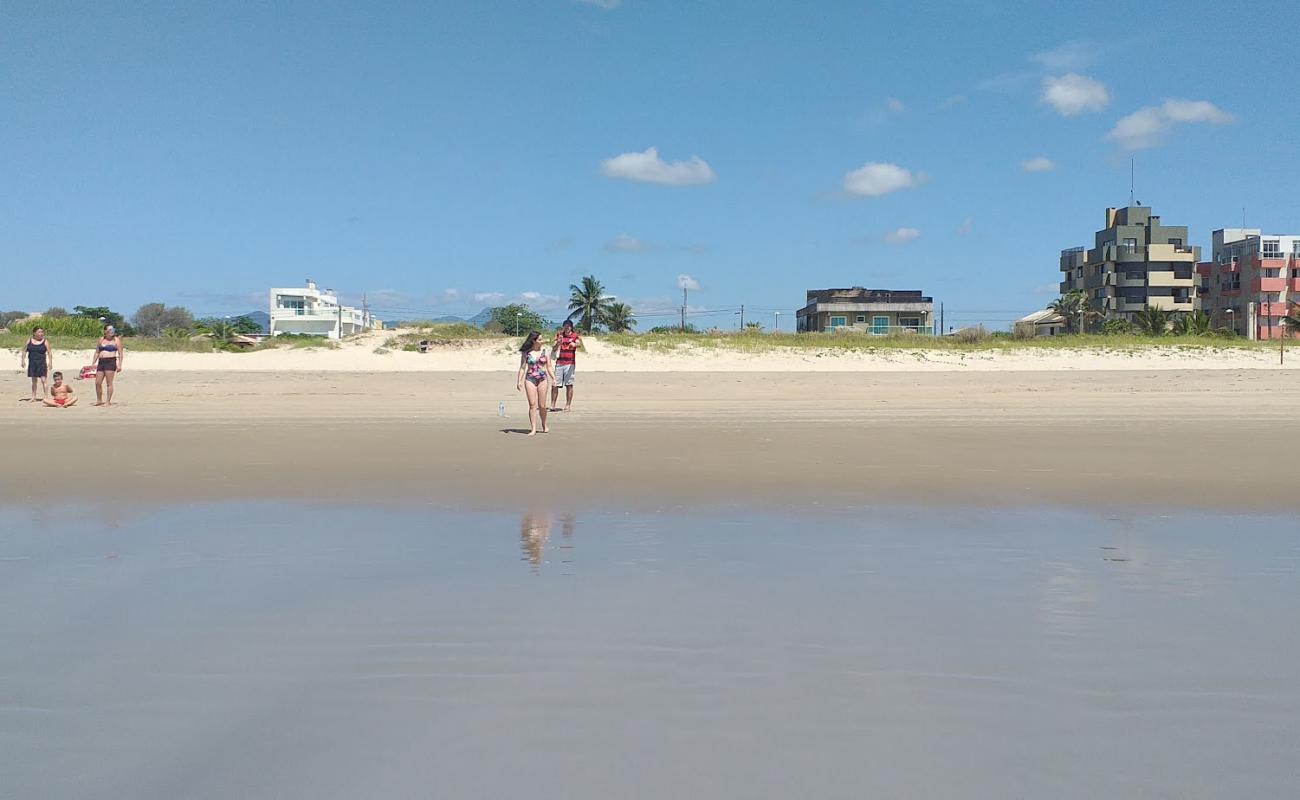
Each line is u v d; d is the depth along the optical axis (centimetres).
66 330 5353
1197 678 413
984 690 400
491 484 938
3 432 1395
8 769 336
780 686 404
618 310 8481
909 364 4372
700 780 324
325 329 10912
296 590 550
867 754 343
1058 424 1531
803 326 10612
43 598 536
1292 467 1040
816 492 891
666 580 571
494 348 4669
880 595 540
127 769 336
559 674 417
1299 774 328
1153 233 9038
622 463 1082
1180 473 1001
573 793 316
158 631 477
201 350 4738
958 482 946
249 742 355
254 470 1030
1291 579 577
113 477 982
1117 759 339
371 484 940
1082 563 618
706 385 2794
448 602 525
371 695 395
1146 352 4672
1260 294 8575
